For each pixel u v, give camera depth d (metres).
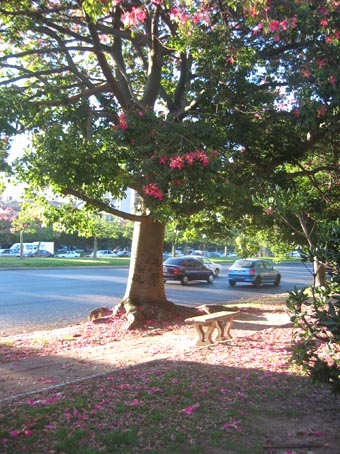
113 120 11.05
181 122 9.31
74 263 40.59
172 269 26.31
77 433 4.38
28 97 9.95
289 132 10.88
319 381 4.77
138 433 4.45
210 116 10.21
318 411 5.21
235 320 12.84
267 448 4.26
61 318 13.73
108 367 7.75
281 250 20.06
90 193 9.91
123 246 87.62
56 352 9.09
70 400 5.39
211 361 7.50
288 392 5.82
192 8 9.16
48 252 64.81
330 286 4.57
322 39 8.86
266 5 8.46
